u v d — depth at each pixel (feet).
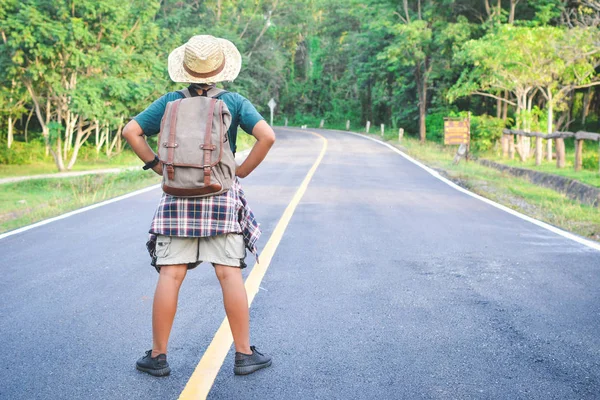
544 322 14.16
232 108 10.56
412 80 144.56
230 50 10.82
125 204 38.11
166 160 9.91
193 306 15.34
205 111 10.05
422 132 126.93
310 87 241.76
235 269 10.74
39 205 43.14
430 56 123.03
